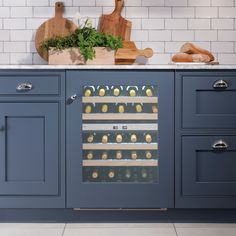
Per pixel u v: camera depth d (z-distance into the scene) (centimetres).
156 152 353
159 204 349
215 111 347
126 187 348
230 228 342
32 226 346
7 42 410
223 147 346
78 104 346
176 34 409
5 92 346
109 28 405
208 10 408
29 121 347
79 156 348
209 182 348
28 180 349
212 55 393
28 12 409
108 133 354
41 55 407
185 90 346
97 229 339
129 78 345
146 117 351
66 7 408
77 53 361
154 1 407
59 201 349
